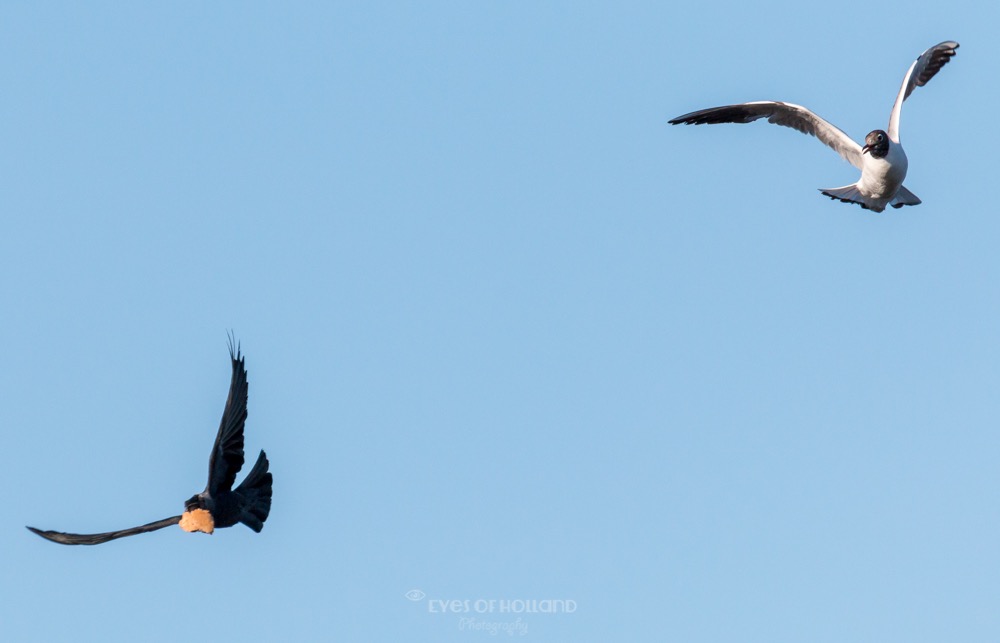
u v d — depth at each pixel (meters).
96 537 14.19
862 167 17.69
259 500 14.72
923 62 18.03
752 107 18.27
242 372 14.71
